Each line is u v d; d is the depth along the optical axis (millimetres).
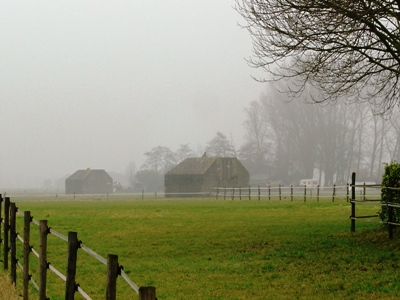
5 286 12641
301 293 12781
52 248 20141
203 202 55500
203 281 14453
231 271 15664
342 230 23203
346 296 12344
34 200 74250
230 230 25156
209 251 19375
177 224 28578
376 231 21125
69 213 37188
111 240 22516
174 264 16984
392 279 13688
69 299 8727
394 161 19781
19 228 25938
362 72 19547
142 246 20844
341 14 17250
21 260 17000
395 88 21672
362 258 16469
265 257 17641
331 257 16969
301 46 18250
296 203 44906
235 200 60000
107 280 6676
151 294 5105
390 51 17906
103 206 48469
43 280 10727
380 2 17125
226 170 99875
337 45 18250
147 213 36812
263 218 31078
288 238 21625
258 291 13164
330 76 19625
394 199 19359
